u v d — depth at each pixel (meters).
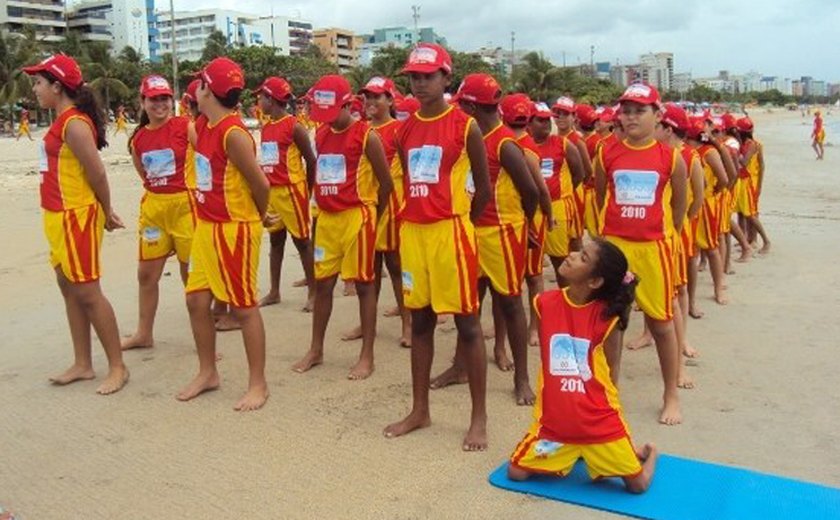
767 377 5.93
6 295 8.88
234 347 6.89
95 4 105.69
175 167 6.55
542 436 4.23
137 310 8.11
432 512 4.03
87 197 5.64
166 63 70.69
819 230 12.67
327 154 5.99
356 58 132.12
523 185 5.17
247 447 4.84
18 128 52.97
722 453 4.63
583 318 4.13
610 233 5.25
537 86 69.25
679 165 5.16
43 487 4.38
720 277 8.18
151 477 4.47
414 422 5.00
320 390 5.80
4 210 15.17
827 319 7.44
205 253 5.44
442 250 4.60
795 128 63.19
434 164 4.58
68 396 5.75
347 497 4.20
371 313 6.09
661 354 5.17
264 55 62.59
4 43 52.50
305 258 7.95
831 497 4.02
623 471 4.08
